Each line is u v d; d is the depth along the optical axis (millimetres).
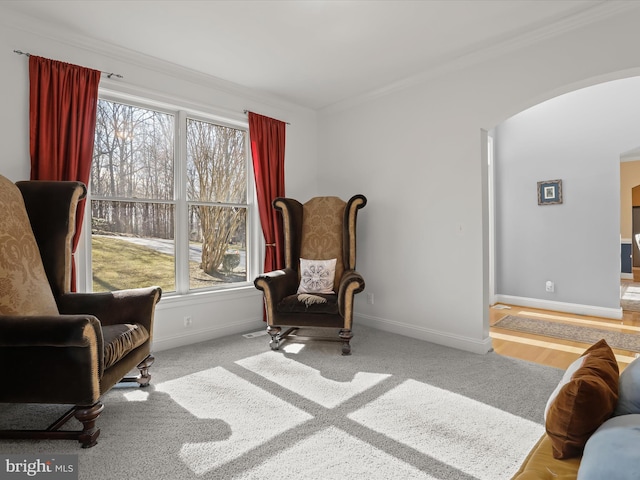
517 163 5066
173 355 3023
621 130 4262
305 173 4383
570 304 4625
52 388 1690
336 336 3561
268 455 1684
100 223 2930
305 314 3088
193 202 3465
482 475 1549
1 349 1688
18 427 1930
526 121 4992
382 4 2342
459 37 2768
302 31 2664
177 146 3375
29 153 2551
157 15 2449
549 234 4797
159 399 2238
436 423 1961
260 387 2410
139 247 3148
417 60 3150
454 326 3260
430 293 3430
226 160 3744
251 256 3945
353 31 2672
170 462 1634
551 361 2912
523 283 5027
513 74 2852
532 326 3977
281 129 4043
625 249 7457
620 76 2436
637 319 4258
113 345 1926
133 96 3018
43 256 2285
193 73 3322
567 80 2578
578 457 1004
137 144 3137
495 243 5215
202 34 2701
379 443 1777
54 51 2631
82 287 2797
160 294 2506
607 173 4359
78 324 1626
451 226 3268
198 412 2080
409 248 3588
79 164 2709
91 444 1754
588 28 2475
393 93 3688
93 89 2768
